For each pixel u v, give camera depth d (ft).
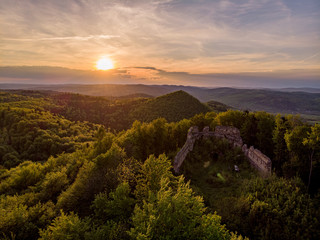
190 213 44.65
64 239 44.65
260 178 87.76
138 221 43.37
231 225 62.54
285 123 127.13
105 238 46.55
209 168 114.73
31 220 64.34
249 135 158.51
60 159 159.43
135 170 87.20
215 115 246.27
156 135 152.05
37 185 102.17
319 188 91.61
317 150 98.12
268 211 63.67
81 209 71.00
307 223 58.70
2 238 53.72
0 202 78.07
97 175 80.53
